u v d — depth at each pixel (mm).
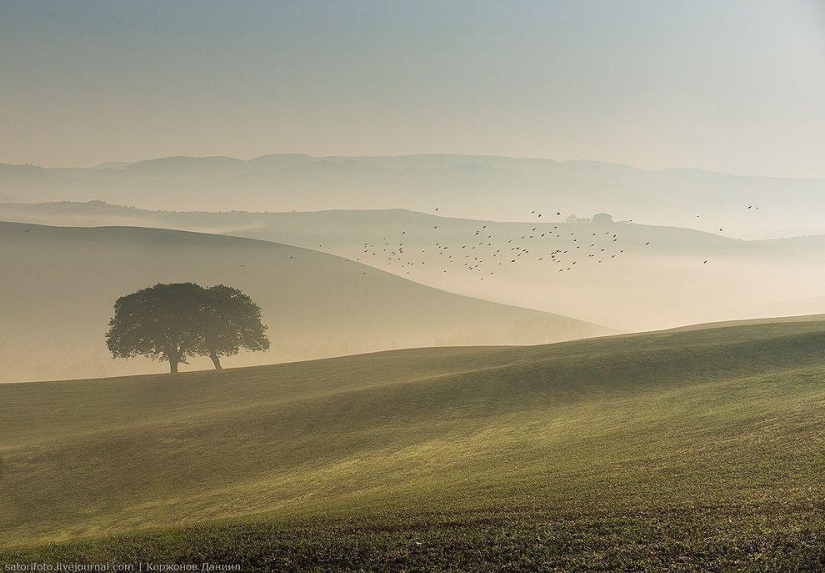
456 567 51969
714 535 53281
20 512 92625
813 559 48188
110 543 62500
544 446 95812
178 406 155500
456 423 116812
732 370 134500
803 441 77000
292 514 71500
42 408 155250
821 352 139750
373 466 97688
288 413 129500
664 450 82875
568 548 53562
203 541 60531
